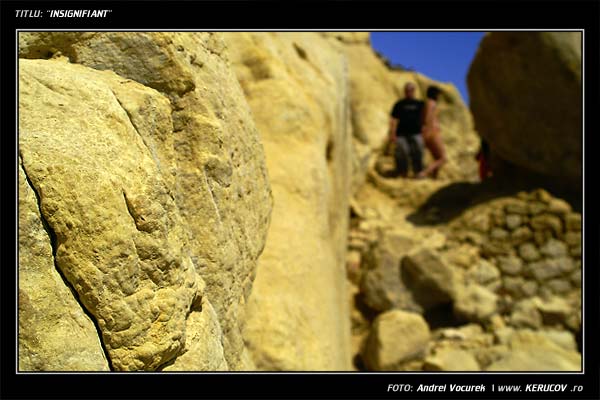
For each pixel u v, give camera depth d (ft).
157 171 5.74
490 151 25.91
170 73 6.56
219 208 6.87
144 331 5.22
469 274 21.56
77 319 4.91
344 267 17.16
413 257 20.43
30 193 4.84
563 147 22.63
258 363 9.56
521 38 21.65
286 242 11.21
